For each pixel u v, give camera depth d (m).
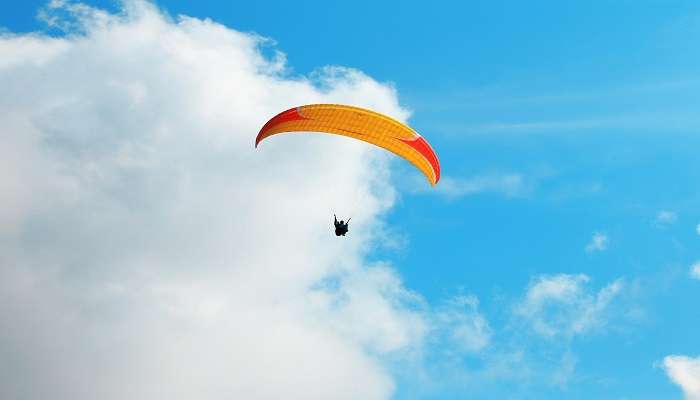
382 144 89.50
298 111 88.00
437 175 92.00
